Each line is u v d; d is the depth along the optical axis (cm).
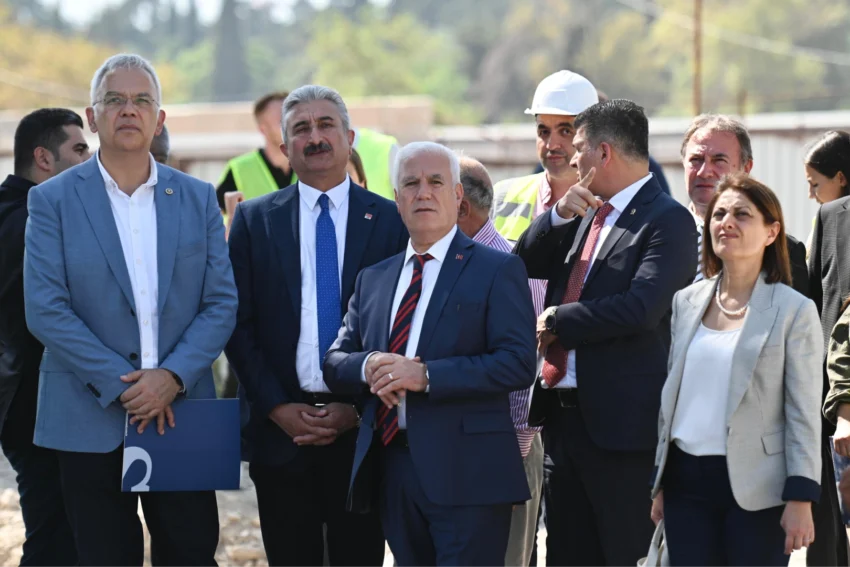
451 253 1294
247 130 4744
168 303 1336
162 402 1297
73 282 1316
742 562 1141
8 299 1466
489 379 1234
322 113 1410
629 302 1293
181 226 1352
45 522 1515
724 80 15688
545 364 1369
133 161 1339
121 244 1330
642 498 1326
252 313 1422
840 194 1639
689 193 1497
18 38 16738
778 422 1155
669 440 1191
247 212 1442
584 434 1340
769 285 1173
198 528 1348
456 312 1268
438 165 1284
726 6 16675
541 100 1616
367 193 1449
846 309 1326
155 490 1308
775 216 1162
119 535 1338
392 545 1279
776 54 15550
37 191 1336
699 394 1177
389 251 1422
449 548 1239
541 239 1384
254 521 1836
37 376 1486
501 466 1255
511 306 1264
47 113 1570
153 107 1337
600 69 16500
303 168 1416
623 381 1320
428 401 1253
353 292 1402
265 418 1397
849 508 1328
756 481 1142
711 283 1209
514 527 1428
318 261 1409
